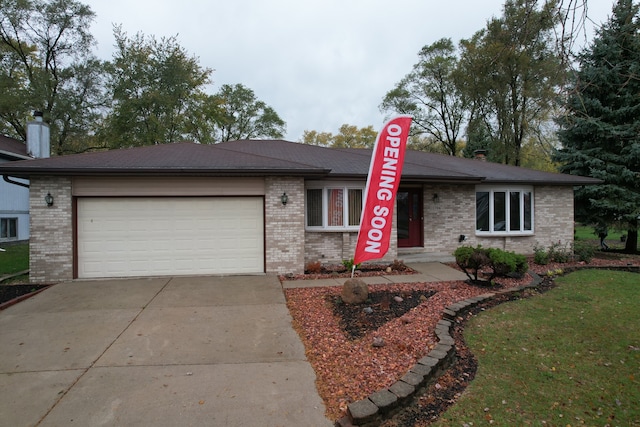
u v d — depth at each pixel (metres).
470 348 4.69
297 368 3.97
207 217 8.72
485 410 3.31
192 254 8.66
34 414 3.09
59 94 23.72
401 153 7.20
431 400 3.47
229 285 7.70
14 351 4.39
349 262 9.35
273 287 7.54
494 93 17.86
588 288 7.82
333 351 4.39
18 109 21.94
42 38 23.95
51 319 5.57
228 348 4.51
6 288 7.52
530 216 12.35
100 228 8.34
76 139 25.97
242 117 44.44
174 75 27.50
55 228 8.07
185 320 5.54
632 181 13.38
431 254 11.49
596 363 4.29
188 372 3.86
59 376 3.76
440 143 35.00
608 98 13.21
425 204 11.73
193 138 30.84
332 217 10.31
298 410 3.18
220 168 8.18
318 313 5.85
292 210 8.87
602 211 14.01
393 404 3.17
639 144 12.73
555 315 6.00
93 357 4.23
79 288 7.42
